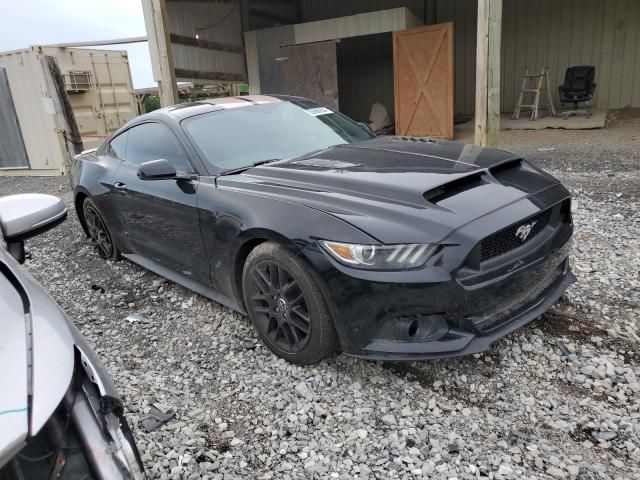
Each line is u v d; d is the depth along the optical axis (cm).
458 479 214
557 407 255
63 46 1085
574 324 323
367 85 1602
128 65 1279
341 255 256
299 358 296
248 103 425
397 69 1181
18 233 247
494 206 269
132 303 418
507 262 263
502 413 254
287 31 1336
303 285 276
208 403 279
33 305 173
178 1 1143
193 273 372
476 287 248
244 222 303
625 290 361
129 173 423
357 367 295
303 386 280
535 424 245
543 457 224
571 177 696
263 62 1405
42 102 1059
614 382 270
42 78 1038
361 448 237
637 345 299
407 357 254
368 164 321
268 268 299
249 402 277
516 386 272
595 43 1345
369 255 250
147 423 263
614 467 216
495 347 305
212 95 1817
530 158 846
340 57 1614
